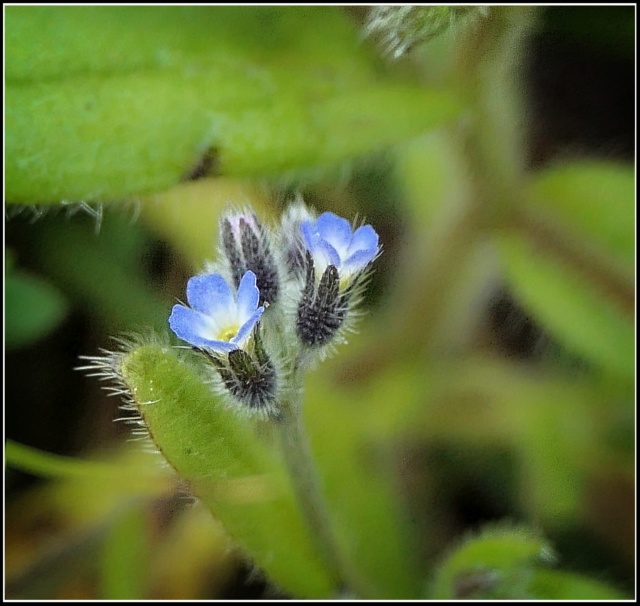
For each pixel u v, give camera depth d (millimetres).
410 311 108
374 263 89
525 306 104
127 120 94
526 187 105
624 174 104
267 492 90
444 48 98
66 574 105
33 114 93
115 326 107
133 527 104
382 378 106
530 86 108
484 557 95
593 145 109
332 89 97
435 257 107
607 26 108
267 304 87
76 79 94
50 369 108
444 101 98
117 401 107
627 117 109
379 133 97
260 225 87
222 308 85
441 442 105
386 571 101
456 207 106
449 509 105
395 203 107
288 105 96
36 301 106
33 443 107
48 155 93
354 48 98
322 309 87
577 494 104
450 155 105
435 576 97
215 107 95
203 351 86
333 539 92
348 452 102
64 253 107
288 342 87
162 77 95
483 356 107
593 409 105
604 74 110
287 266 88
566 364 107
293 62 97
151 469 101
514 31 100
